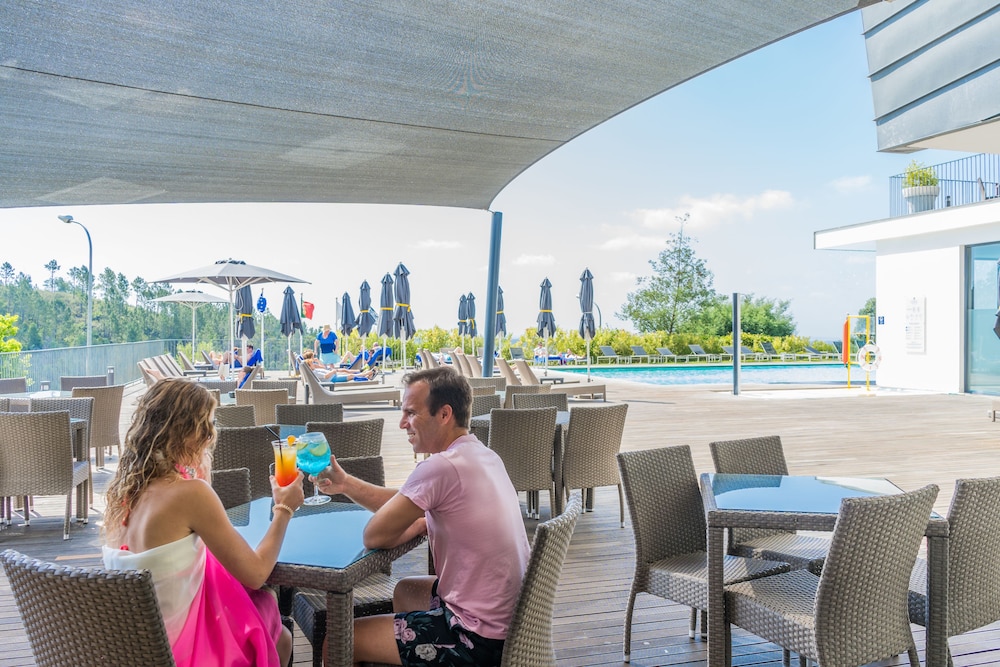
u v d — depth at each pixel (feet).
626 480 9.81
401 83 16.29
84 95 15.31
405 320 53.01
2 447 15.40
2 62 13.60
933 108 33.76
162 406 6.21
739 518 8.22
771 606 8.01
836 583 7.20
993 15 30.22
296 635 10.60
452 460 6.83
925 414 37.17
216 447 12.55
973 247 49.90
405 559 14.02
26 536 15.83
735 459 11.21
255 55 14.29
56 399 18.07
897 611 7.70
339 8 12.80
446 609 6.77
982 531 8.18
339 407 17.61
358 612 8.09
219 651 6.19
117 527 6.17
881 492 9.05
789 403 42.32
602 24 14.10
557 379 46.09
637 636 10.55
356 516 8.24
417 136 19.79
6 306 135.95
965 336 50.34
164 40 13.25
